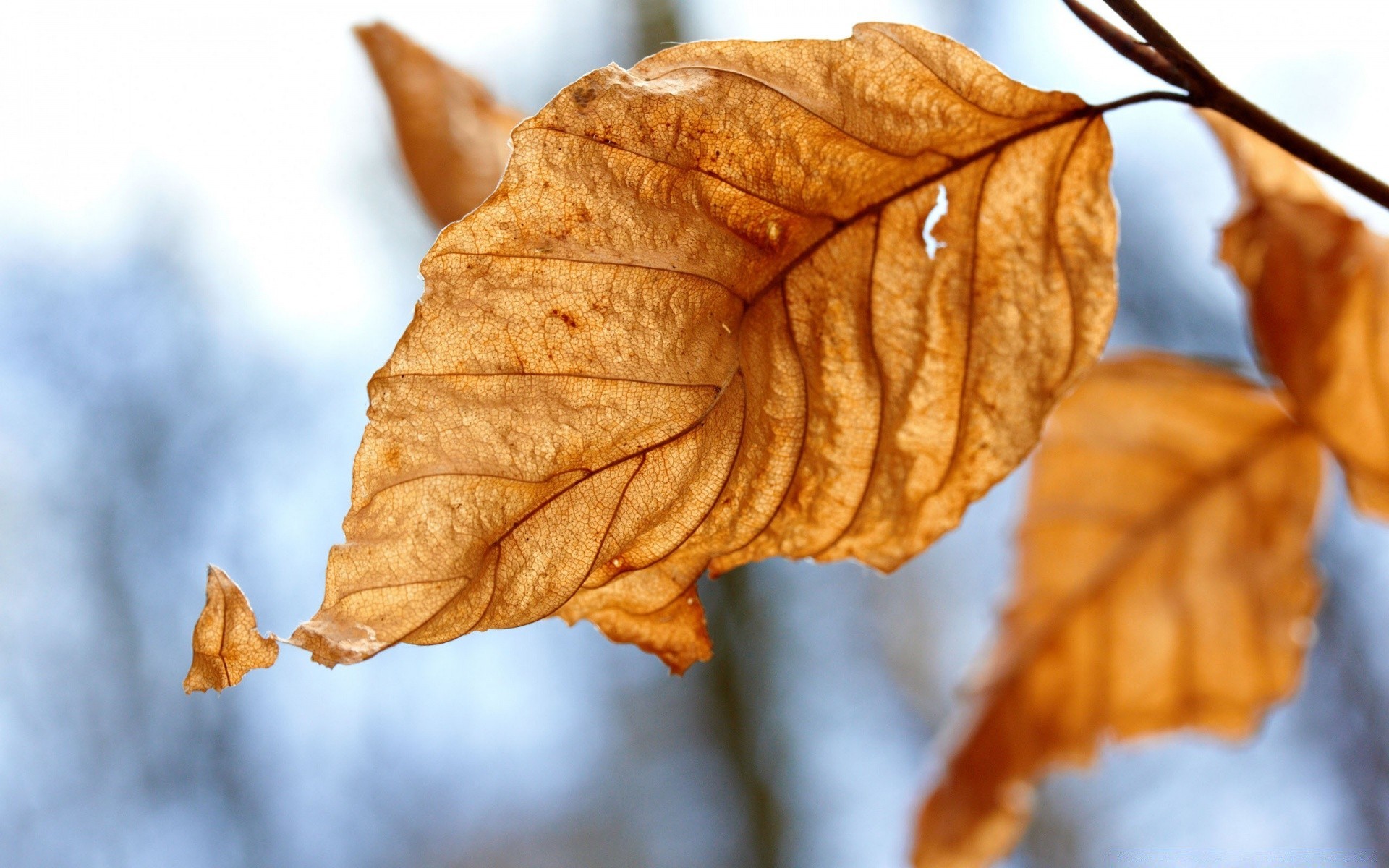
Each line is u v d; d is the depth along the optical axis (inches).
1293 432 16.6
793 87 13.1
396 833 88.6
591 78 12.9
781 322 13.3
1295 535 17.1
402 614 12.7
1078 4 13.2
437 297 12.8
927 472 13.4
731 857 88.6
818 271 13.3
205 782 82.2
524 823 95.8
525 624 12.8
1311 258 14.8
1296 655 17.3
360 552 12.7
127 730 82.4
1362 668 57.1
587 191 13.0
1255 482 17.1
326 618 12.6
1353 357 14.8
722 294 13.2
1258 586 17.3
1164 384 17.0
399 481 12.7
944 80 13.1
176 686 83.1
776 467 13.3
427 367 12.8
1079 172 13.3
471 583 12.8
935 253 13.3
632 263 13.0
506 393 12.9
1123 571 17.8
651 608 13.3
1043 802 68.8
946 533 13.4
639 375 13.0
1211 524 17.4
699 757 93.0
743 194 13.2
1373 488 15.0
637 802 96.9
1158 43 13.1
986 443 13.4
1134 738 18.0
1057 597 18.1
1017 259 13.3
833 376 13.3
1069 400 17.5
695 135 13.1
